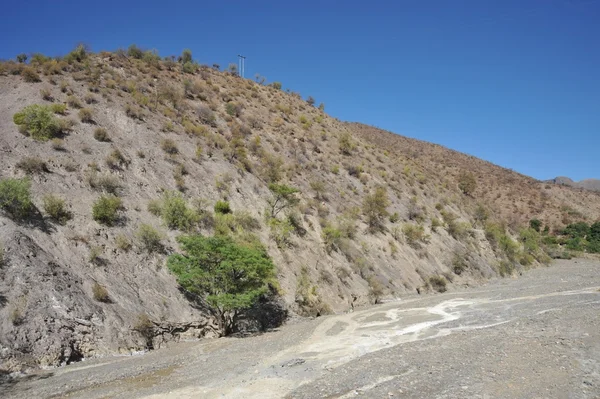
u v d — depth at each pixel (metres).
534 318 23.27
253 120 50.66
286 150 49.34
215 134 42.38
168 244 25.67
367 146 67.81
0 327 16.17
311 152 52.78
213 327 22.56
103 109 35.09
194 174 33.97
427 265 43.84
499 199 95.88
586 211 97.19
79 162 27.86
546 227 85.81
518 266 57.09
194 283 22.09
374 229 43.38
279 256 30.84
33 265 18.91
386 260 40.06
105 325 18.84
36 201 22.97
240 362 17.22
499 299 33.66
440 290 40.84
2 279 17.70
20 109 30.69
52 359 16.45
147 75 47.28
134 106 38.09
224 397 13.38
